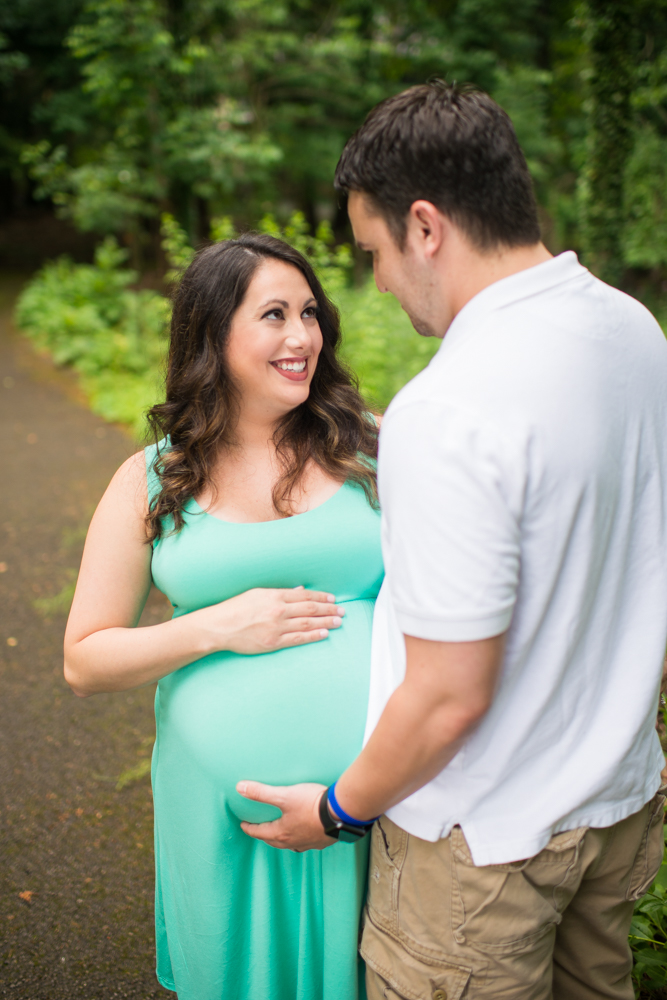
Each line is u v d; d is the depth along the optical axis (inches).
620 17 294.0
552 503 36.2
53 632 150.6
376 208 40.2
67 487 229.0
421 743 37.6
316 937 57.7
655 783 46.0
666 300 365.1
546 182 579.5
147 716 126.0
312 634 55.6
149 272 504.7
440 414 34.9
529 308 37.2
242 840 57.1
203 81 439.5
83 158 549.0
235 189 529.7
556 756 41.3
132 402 303.3
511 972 43.1
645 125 409.7
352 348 239.1
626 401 38.6
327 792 45.4
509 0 565.6
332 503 59.2
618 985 51.6
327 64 514.9
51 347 398.9
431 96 38.1
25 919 87.2
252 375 56.6
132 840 99.5
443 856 42.6
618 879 47.1
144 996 77.7
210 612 54.6
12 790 108.8
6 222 879.7
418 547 35.1
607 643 41.6
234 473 59.3
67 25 534.3
